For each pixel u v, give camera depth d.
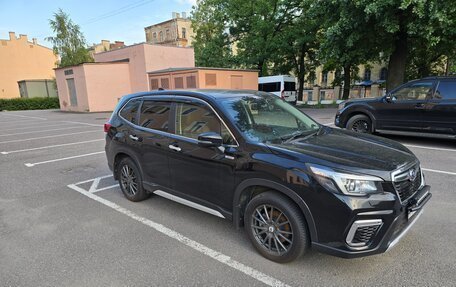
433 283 2.51
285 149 2.80
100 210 4.23
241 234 3.47
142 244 3.29
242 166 2.93
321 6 14.11
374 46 14.05
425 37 11.16
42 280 2.69
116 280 2.68
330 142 3.12
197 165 3.38
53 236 3.50
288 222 2.73
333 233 2.47
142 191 4.34
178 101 3.73
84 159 7.38
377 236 2.45
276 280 2.62
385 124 8.02
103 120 17.67
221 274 2.73
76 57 33.16
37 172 6.27
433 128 7.26
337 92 38.91
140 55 24.27
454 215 3.73
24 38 40.12
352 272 2.70
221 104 3.33
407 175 2.65
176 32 54.12
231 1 25.77
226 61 27.72
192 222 3.80
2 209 4.32
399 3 10.67
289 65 29.41
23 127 15.06
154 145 3.89
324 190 2.46
